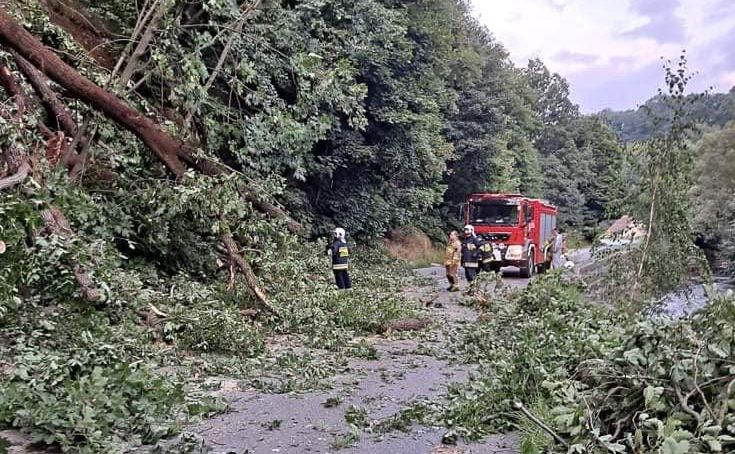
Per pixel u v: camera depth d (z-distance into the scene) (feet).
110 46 47.01
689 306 29.19
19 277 22.56
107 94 34.83
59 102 37.14
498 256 76.43
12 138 26.84
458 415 19.33
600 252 35.24
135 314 28.71
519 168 182.60
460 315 44.70
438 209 131.85
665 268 32.96
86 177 37.83
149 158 40.01
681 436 13.12
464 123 129.49
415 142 86.28
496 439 18.06
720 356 14.98
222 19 47.09
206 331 29.19
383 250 90.94
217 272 45.16
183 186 35.86
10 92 33.47
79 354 19.80
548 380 19.35
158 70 41.57
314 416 20.30
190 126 43.29
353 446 17.42
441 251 118.01
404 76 85.15
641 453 13.61
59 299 24.11
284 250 42.45
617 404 16.12
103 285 23.86
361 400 22.56
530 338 23.47
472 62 130.52
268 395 22.91
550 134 258.78
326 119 48.78
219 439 17.80
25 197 24.75
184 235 42.57
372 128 80.89
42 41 39.60
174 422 17.81
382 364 29.27
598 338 22.98
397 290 57.57
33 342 22.49
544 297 36.17
